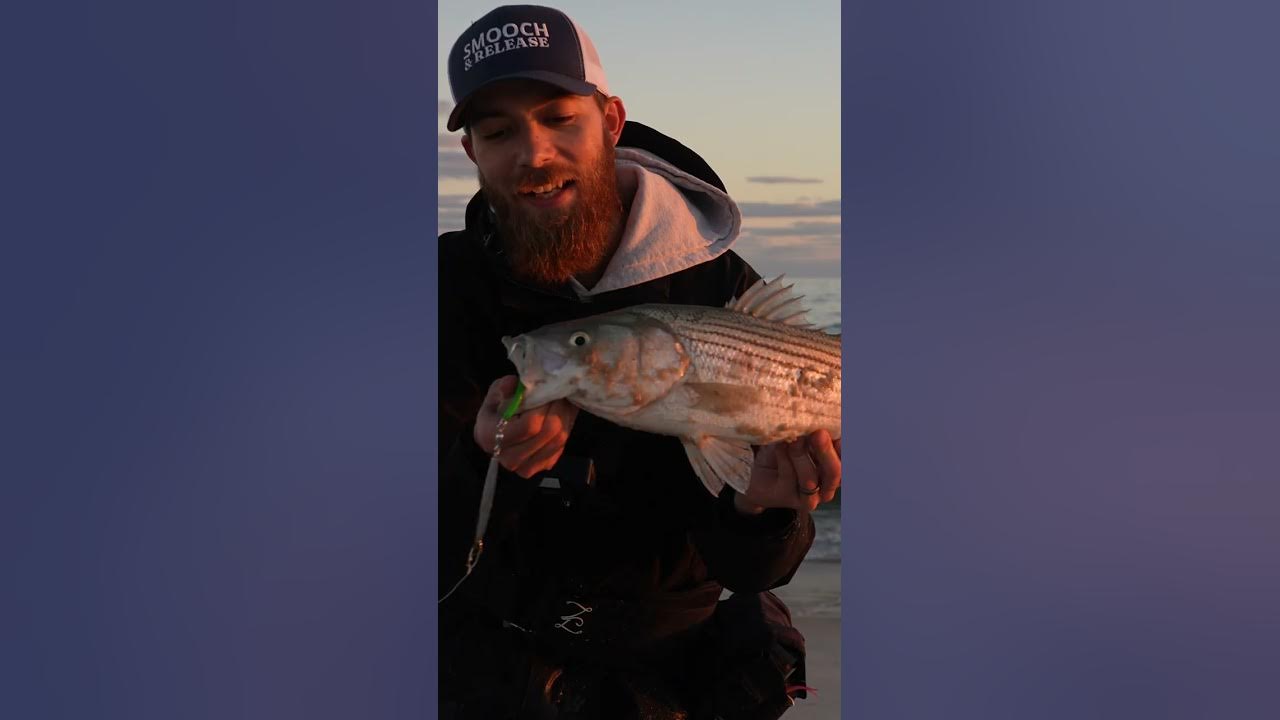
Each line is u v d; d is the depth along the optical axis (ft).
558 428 4.01
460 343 4.50
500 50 4.30
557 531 4.32
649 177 4.42
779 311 4.00
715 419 3.96
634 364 3.89
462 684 4.44
